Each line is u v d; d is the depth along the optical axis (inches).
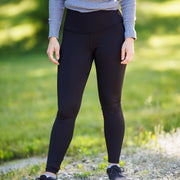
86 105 331.9
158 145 162.4
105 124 114.2
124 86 397.1
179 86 386.0
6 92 424.8
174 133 177.3
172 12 856.3
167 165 134.5
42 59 665.6
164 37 711.7
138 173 129.1
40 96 397.1
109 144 114.3
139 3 912.3
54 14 112.4
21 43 787.4
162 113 242.7
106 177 127.4
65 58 107.5
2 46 782.5
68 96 106.3
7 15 918.4
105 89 109.7
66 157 169.3
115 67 107.7
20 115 310.7
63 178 129.4
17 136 232.1
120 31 109.0
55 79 487.2
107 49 106.7
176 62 521.3
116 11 110.1
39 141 214.4
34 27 844.0
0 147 209.0
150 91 368.5
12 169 157.2
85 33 106.9
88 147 190.2
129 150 164.2
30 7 920.3
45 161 163.5
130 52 107.4
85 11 106.8
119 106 113.6
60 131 108.9
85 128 243.6
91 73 490.9
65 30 110.4
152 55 582.2
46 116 299.7
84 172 134.3
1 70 585.0
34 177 137.6
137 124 225.8
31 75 525.7
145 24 789.9
